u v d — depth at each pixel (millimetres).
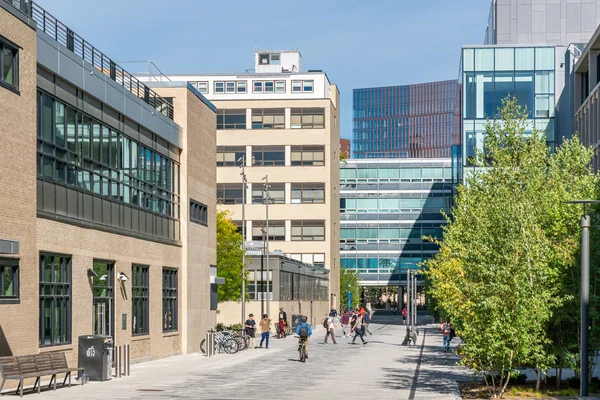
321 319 99062
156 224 39000
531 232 23234
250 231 102688
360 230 139875
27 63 25109
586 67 73875
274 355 42469
